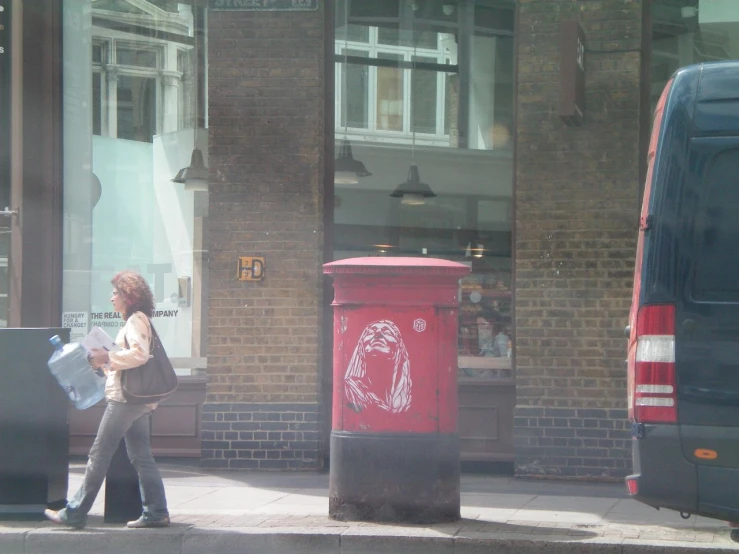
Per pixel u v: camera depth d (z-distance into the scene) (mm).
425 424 6438
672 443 5125
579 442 8641
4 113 9797
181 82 9938
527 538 6039
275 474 8922
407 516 6430
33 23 9789
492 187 9367
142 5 10102
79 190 10031
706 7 9125
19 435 6754
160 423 9438
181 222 9852
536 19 8875
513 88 9281
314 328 9070
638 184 8633
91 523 6668
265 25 9211
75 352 6500
